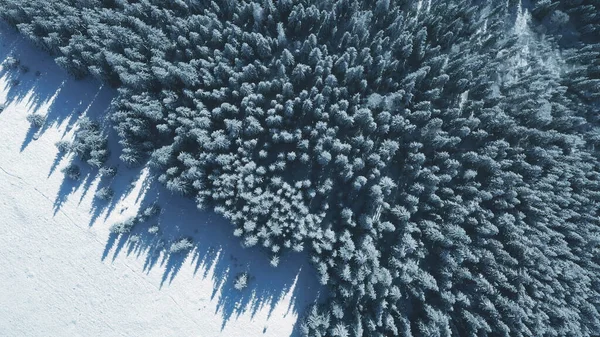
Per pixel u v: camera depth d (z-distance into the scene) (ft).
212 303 129.70
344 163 125.39
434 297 131.13
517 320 126.21
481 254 128.88
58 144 135.33
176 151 130.21
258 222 125.29
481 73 139.23
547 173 140.15
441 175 130.52
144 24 132.46
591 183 139.03
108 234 132.16
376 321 123.24
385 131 130.21
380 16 140.05
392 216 131.95
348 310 127.85
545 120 137.69
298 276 131.75
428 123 131.03
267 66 135.95
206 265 131.34
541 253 130.72
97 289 129.70
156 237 132.36
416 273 126.11
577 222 139.33
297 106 128.47
